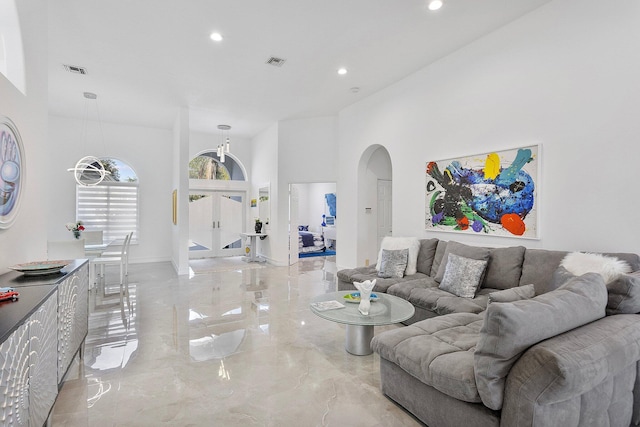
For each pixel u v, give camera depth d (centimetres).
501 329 151
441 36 378
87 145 725
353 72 475
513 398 151
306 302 457
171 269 696
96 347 308
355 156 605
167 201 804
